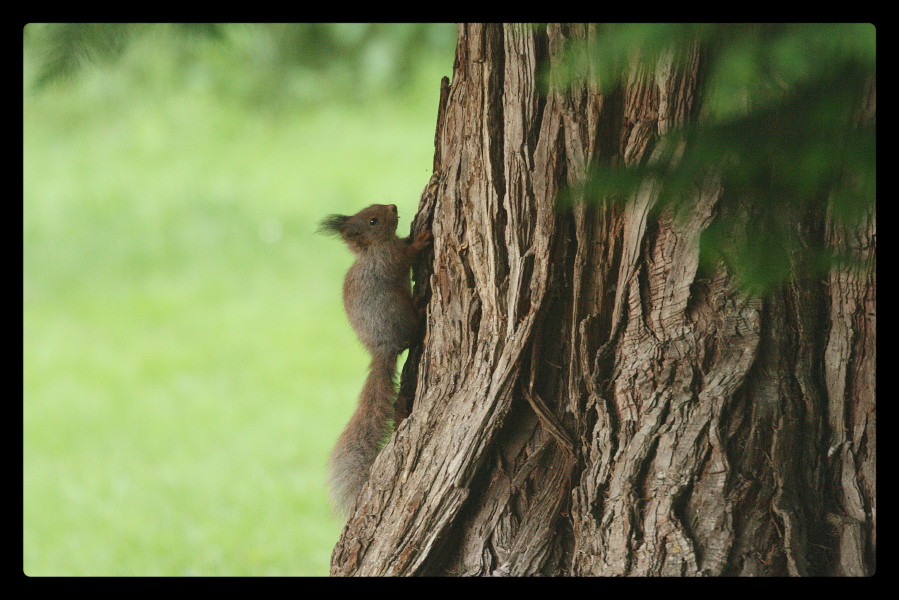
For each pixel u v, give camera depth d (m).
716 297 7.23
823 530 7.03
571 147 7.45
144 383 20.78
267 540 13.98
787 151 5.13
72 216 30.31
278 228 29.31
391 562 7.78
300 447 17.31
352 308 10.17
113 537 14.23
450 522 7.66
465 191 7.94
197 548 13.81
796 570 6.73
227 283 26.58
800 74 4.62
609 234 7.50
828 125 4.97
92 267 27.73
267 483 15.87
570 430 7.60
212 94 38.25
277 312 24.62
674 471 7.04
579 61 5.57
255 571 13.09
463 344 7.96
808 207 7.08
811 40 4.53
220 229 29.28
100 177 33.28
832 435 7.23
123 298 25.88
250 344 22.75
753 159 5.19
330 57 37.69
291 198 31.22
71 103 38.25
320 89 38.03
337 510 9.66
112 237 29.06
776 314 7.20
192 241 28.80
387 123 37.00
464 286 7.99
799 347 7.23
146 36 13.40
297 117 37.59
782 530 6.84
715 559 6.79
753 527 6.86
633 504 7.06
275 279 26.73
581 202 6.10
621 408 7.37
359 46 35.78
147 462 16.94
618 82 7.05
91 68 12.36
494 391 7.66
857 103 5.12
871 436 7.16
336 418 18.62
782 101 5.06
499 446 7.77
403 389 9.23
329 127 36.81
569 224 7.59
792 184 5.19
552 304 7.66
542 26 7.50
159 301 25.52
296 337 23.02
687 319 7.27
